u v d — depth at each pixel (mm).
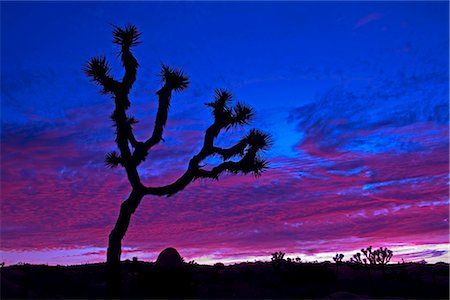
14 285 13805
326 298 14648
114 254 15156
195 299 14820
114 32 16141
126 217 15664
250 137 16547
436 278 21047
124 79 16062
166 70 16547
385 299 14836
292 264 25141
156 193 16047
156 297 14789
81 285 16641
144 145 16125
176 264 15414
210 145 16641
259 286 18484
